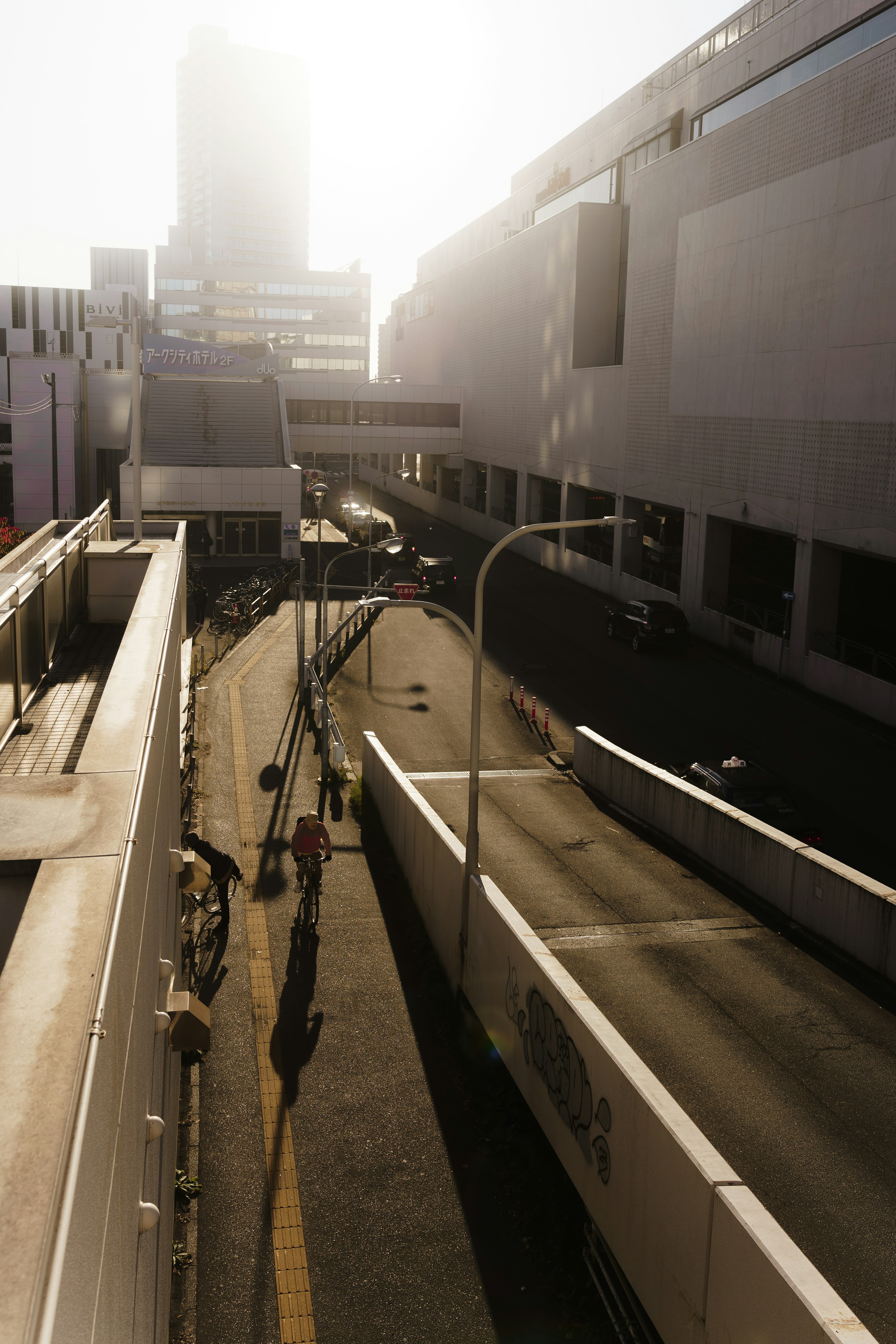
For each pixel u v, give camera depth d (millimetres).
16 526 67750
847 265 32531
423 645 43156
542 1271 10352
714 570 43000
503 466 70000
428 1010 15492
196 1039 8883
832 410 33688
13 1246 3010
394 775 21812
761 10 46125
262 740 30000
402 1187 11531
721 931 17406
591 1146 10172
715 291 40812
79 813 6137
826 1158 10883
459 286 81312
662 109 53938
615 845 22391
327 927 18297
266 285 159125
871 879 16312
